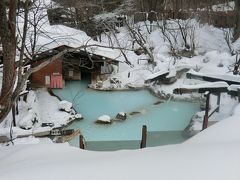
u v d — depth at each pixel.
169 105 19.42
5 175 4.13
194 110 18.75
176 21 28.78
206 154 3.98
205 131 5.50
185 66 22.25
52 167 4.20
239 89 15.77
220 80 17.55
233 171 3.52
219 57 23.70
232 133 5.22
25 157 5.48
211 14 29.30
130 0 28.95
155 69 22.28
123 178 3.68
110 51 20.80
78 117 17.92
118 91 21.06
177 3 29.64
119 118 18.00
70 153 5.45
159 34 28.02
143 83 21.66
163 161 3.97
